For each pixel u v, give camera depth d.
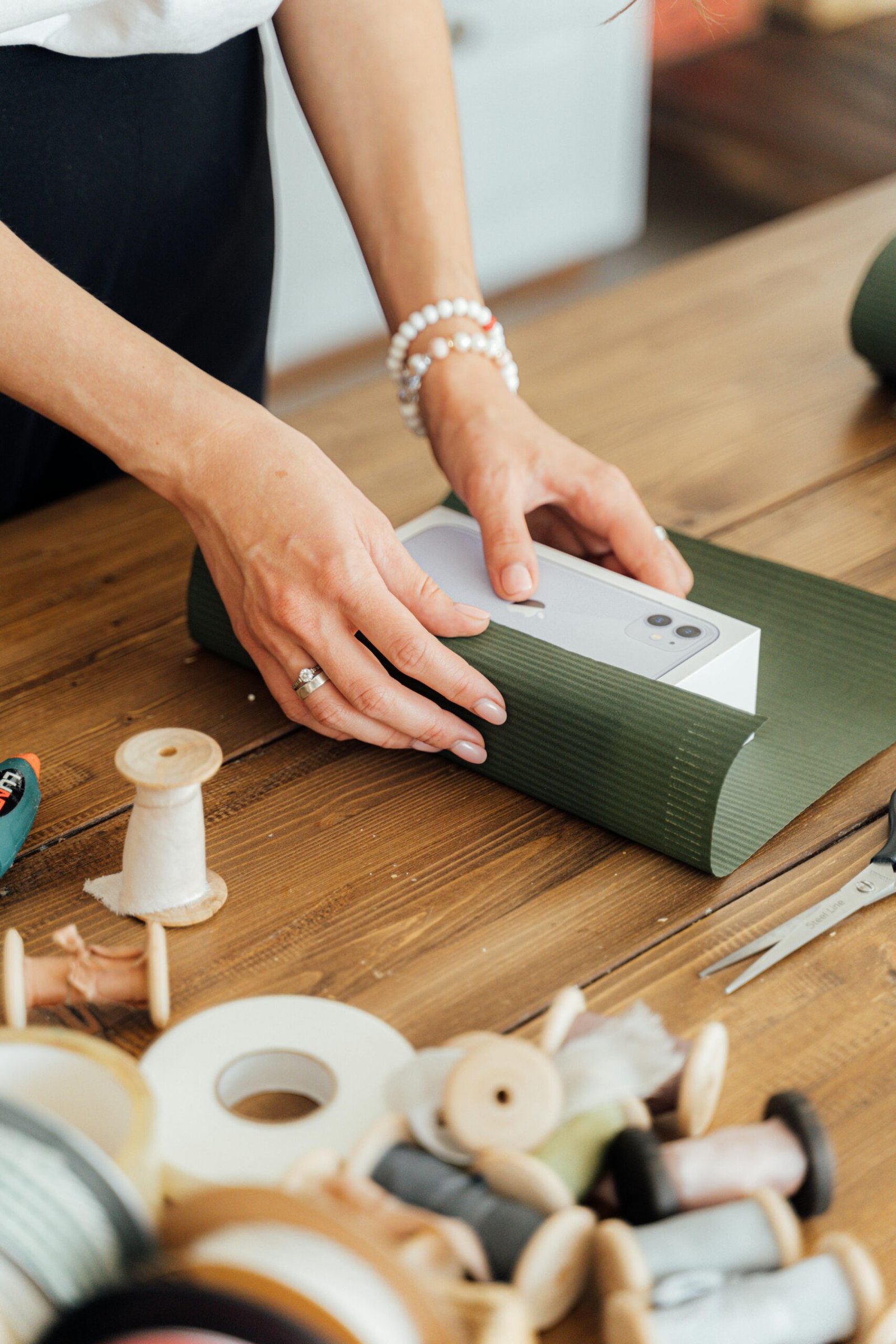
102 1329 0.35
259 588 0.75
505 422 0.92
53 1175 0.38
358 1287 0.35
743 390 1.21
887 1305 0.46
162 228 1.08
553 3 2.59
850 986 0.60
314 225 2.50
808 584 0.90
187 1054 0.53
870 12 3.98
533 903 0.67
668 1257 0.43
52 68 0.95
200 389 0.76
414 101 0.99
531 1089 0.46
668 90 3.84
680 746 0.67
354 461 1.13
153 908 0.65
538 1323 0.44
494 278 2.85
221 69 1.06
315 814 0.74
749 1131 0.48
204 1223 0.38
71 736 0.81
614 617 0.79
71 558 1.01
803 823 0.72
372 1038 0.54
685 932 0.64
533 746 0.73
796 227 1.51
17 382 0.77
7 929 0.65
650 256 3.09
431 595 0.77
